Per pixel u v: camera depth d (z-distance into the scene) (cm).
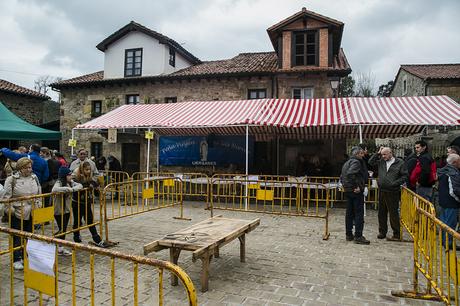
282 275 489
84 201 619
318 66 1491
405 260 562
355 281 469
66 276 475
